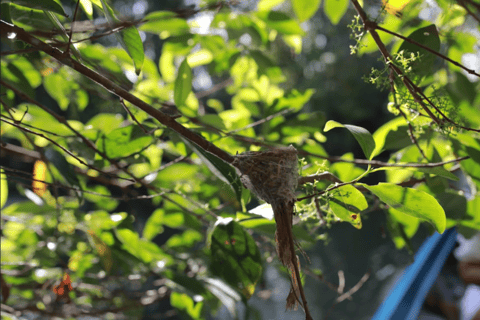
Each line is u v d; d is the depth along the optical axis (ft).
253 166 5.97
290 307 5.58
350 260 39.17
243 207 8.70
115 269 12.44
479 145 9.02
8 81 11.28
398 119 10.05
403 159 10.31
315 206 8.02
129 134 9.89
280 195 5.83
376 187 6.69
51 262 13.80
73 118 13.88
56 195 11.06
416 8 11.85
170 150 14.51
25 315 14.84
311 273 12.17
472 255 11.86
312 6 13.47
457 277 12.34
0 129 12.30
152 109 6.35
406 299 10.27
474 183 9.25
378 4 9.63
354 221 7.15
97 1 8.56
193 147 7.61
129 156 10.19
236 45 14.88
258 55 14.57
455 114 7.87
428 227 9.92
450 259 12.57
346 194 6.88
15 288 14.07
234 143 12.50
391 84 7.88
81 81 12.68
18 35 6.23
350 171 11.50
